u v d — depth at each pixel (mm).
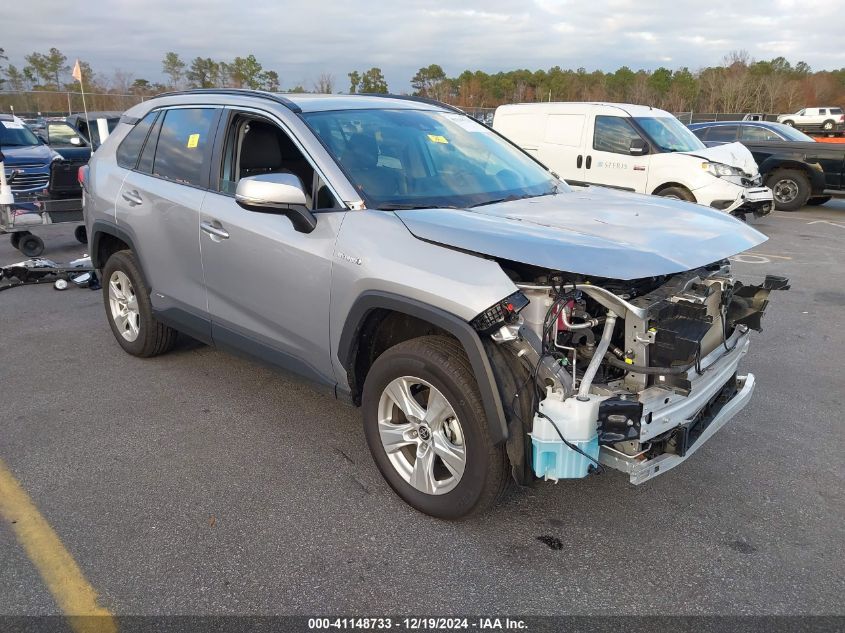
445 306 2770
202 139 4195
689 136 11281
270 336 3760
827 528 3119
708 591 2689
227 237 3818
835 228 11805
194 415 4207
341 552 2900
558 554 2904
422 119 4180
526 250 2691
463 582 2727
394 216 3152
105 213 4871
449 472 3199
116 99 26422
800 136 14500
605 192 4078
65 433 3951
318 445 3842
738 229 3258
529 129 11953
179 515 3158
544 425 2621
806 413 4348
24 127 11859
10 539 2971
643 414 2637
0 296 6945
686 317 2785
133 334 5070
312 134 3584
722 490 3430
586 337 2896
